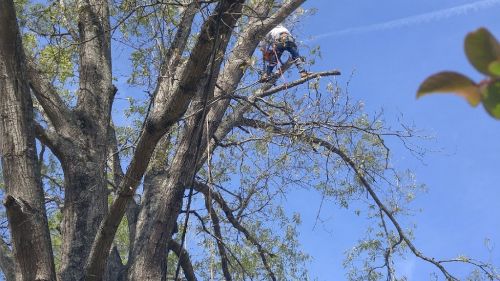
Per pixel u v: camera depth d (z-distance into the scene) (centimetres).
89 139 841
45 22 955
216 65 744
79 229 782
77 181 808
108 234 660
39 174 648
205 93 663
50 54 909
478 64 81
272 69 874
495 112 82
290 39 855
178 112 603
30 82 828
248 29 891
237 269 1017
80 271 758
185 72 591
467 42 81
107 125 873
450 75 83
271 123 888
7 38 643
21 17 924
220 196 967
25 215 614
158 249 776
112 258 828
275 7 903
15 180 631
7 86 652
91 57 907
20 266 618
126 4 777
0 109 651
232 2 579
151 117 607
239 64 877
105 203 819
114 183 952
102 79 901
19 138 643
